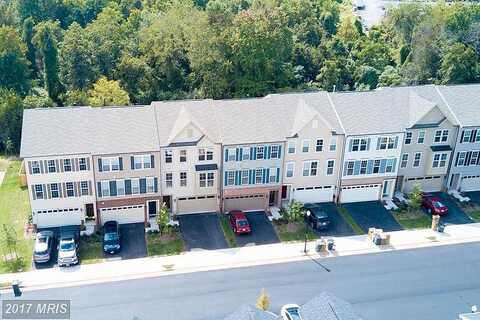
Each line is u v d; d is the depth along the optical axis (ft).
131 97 248.11
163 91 255.09
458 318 141.79
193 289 148.25
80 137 168.55
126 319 136.46
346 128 184.85
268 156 180.04
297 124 182.19
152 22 287.48
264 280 152.66
